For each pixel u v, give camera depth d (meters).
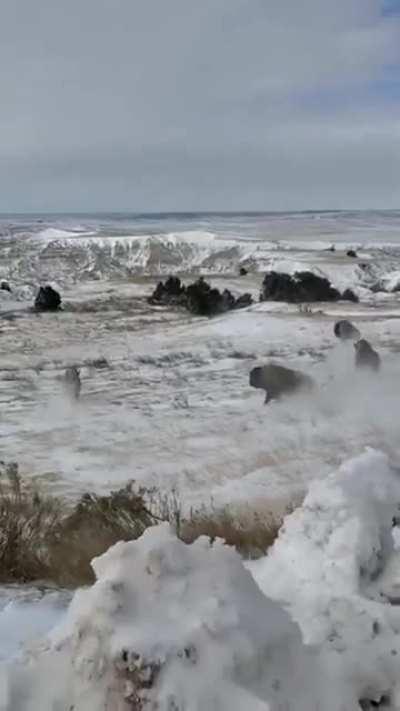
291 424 14.95
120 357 24.53
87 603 2.38
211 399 18.14
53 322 33.69
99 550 6.11
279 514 8.08
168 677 2.18
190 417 16.36
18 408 17.78
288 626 2.44
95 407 17.66
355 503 3.32
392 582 3.16
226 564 2.53
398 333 26.48
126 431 15.32
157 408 17.44
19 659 2.59
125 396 18.89
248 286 47.94
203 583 2.44
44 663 2.42
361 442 13.09
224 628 2.29
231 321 30.22
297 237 97.81
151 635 2.24
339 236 102.25
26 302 42.16
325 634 2.71
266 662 2.29
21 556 5.82
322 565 3.18
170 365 22.86
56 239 81.00
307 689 2.33
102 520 7.29
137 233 106.75
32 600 4.57
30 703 2.30
